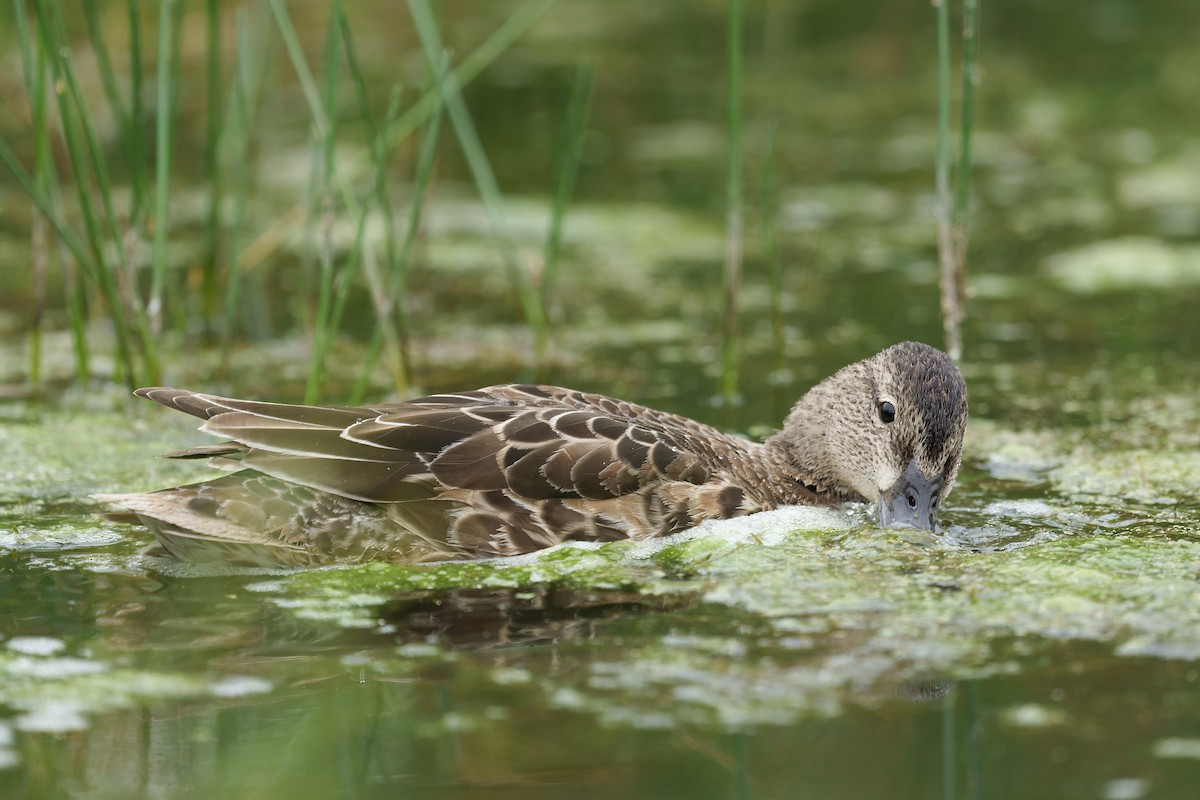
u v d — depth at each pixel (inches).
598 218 819.4
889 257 764.6
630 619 361.7
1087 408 561.0
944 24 502.0
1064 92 1080.8
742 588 380.2
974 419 551.2
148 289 686.5
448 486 399.9
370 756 297.9
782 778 287.0
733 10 548.4
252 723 311.7
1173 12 1311.5
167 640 349.1
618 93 1060.5
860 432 449.1
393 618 363.3
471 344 639.8
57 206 571.2
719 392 579.8
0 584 382.3
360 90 546.9
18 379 586.9
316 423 396.8
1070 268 743.7
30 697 320.8
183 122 893.8
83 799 282.0
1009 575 388.2
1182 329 655.8
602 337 652.7
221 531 387.9
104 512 415.8
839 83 1111.6
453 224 804.0
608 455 412.5
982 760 292.5
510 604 371.2
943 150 511.5
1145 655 337.7
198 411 395.2
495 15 1193.4
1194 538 417.7
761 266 754.2
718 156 932.6
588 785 286.5
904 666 333.7
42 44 550.6
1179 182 887.7
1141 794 279.3
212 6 623.2
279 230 743.7
